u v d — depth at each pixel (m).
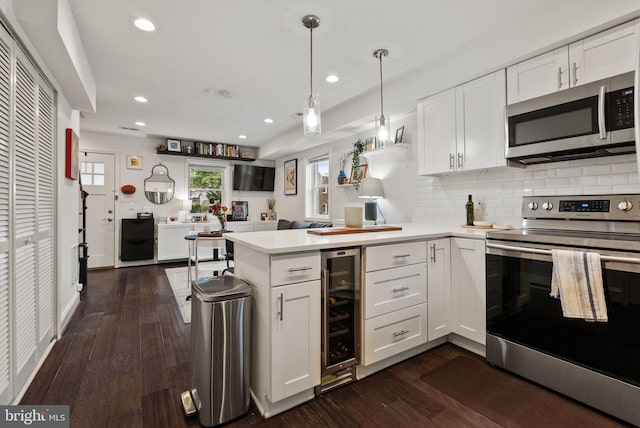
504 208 2.57
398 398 1.71
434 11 2.04
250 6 1.97
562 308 1.61
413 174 3.39
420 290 2.13
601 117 1.75
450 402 1.67
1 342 1.53
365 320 1.86
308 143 5.00
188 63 2.75
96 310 3.17
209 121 4.59
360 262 1.87
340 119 3.92
